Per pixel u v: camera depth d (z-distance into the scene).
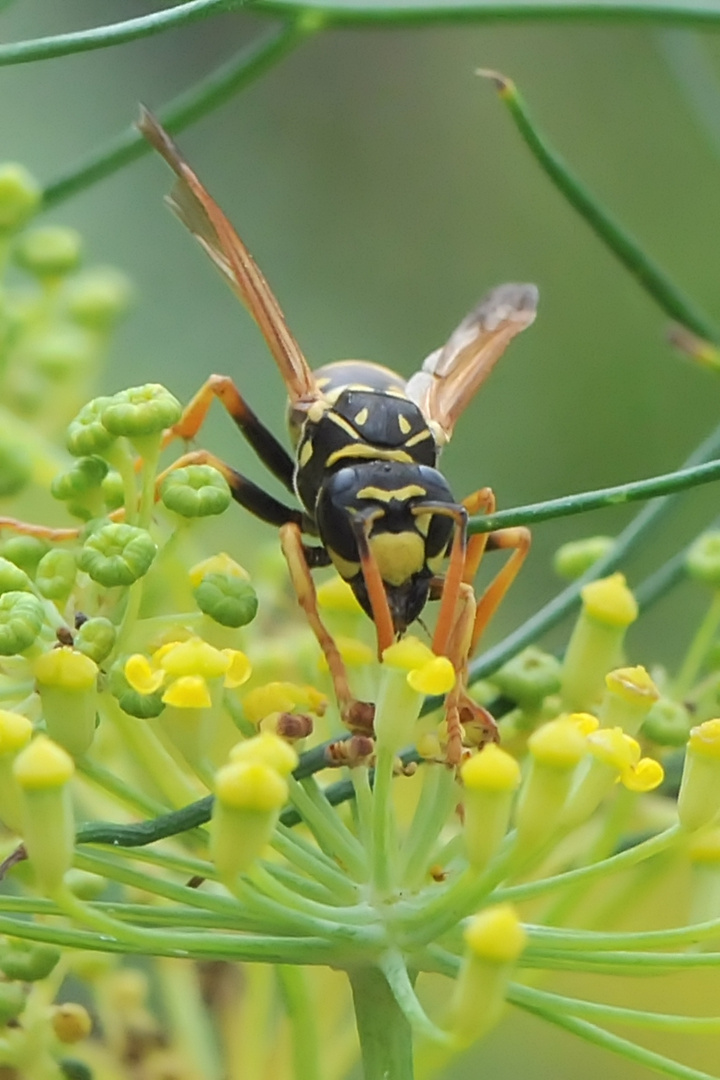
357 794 0.16
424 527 0.16
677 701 0.17
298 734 0.16
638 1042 0.19
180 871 0.15
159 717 0.16
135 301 0.19
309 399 0.17
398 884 0.15
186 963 0.17
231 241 0.17
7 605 0.15
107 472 0.16
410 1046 0.16
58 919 0.16
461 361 0.18
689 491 0.17
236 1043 0.17
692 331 0.17
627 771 0.15
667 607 0.20
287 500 0.19
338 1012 0.17
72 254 0.18
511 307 0.18
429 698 0.16
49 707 0.15
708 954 0.15
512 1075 0.19
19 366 0.18
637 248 0.17
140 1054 0.16
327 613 0.16
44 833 0.15
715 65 0.20
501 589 0.17
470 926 0.15
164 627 0.16
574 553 0.17
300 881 0.15
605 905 0.16
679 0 0.17
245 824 0.15
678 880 0.18
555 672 0.16
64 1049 0.16
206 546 0.19
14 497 0.17
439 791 0.16
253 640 0.17
